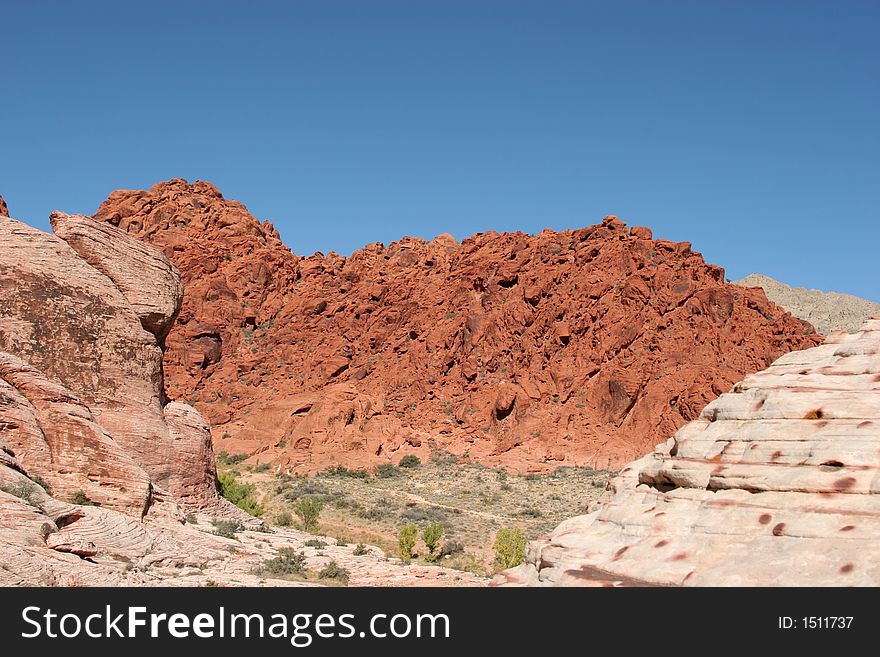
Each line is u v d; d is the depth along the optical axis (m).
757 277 199.62
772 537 9.51
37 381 33.19
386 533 50.78
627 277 91.88
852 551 8.89
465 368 86.62
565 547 11.37
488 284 94.31
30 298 36.94
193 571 27.83
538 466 74.25
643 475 11.92
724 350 84.06
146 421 38.72
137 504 32.53
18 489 26.72
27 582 20.33
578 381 82.88
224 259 107.12
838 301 180.12
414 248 114.25
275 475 71.19
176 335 94.88
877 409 10.02
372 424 81.25
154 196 116.69
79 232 39.72
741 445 10.69
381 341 95.62
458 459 76.44
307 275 108.81
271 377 93.19
